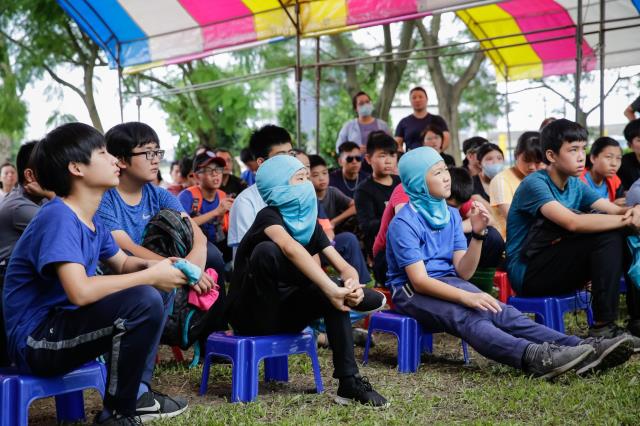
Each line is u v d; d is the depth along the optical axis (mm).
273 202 3188
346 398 3072
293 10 7730
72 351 2512
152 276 2627
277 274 3057
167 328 3422
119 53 8656
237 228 4082
